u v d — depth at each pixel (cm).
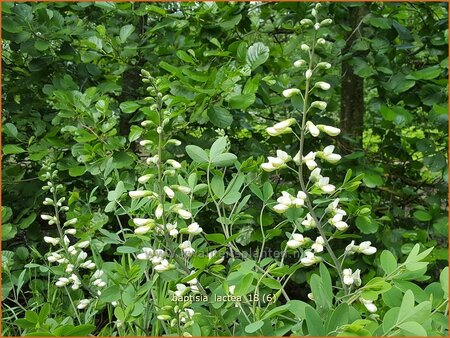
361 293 156
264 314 168
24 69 396
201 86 317
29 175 384
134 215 249
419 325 131
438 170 334
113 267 219
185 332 171
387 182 402
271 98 341
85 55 347
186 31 377
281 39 479
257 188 236
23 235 379
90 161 311
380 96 350
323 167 350
